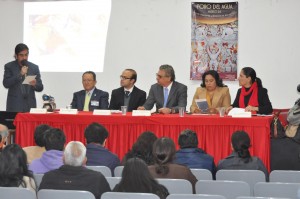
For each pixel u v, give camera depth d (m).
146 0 8.27
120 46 8.38
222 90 6.24
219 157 5.36
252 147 5.26
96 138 4.22
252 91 6.16
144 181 2.94
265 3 7.89
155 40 8.27
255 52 7.95
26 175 3.23
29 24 8.66
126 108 5.97
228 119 5.31
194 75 8.15
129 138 5.57
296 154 5.76
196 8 8.09
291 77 7.84
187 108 8.20
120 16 8.38
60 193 3.00
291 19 7.81
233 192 3.37
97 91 6.73
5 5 8.73
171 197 2.92
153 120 5.47
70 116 5.67
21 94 7.02
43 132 4.16
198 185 3.41
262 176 3.72
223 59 8.06
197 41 8.12
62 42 8.58
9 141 6.23
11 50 8.73
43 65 8.62
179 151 4.16
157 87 6.50
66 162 3.26
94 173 3.22
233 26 8.00
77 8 8.52
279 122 5.85
